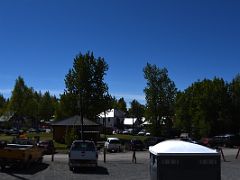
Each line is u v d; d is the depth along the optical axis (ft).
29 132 385.70
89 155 88.12
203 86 257.96
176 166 33.14
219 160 33.30
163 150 33.63
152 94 290.56
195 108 261.65
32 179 72.49
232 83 258.37
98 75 263.29
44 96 476.95
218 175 33.19
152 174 35.09
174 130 303.89
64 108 263.90
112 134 396.37
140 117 526.57
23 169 90.38
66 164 103.35
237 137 215.72
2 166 90.07
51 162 108.88
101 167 96.89
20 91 351.87
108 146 171.73
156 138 201.26
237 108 255.29
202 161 33.22
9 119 374.02
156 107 289.94
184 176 33.12
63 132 233.14
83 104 258.37
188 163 33.22
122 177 76.74
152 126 292.40
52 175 79.15
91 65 263.08
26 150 89.61
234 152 164.66
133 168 94.89
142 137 332.39
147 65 291.38
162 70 290.76
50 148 151.43
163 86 290.56
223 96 253.03
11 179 72.33
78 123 231.91
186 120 274.16
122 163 108.68
